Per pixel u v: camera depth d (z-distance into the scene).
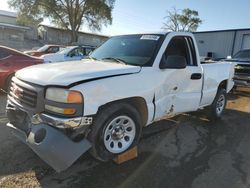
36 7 38.47
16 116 3.29
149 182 3.02
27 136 3.03
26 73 3.25
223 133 4.87
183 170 3.34
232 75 5.98
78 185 2.88
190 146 4.15
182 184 3.01
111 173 3.17
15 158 3.37
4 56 7.02
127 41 4.29
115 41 4.51
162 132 4.74
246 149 4.13
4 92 7.41
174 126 5.13
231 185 3.03
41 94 2.84
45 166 3.22
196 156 3.78
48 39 42.50
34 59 7.55
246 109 7.09
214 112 5.49
